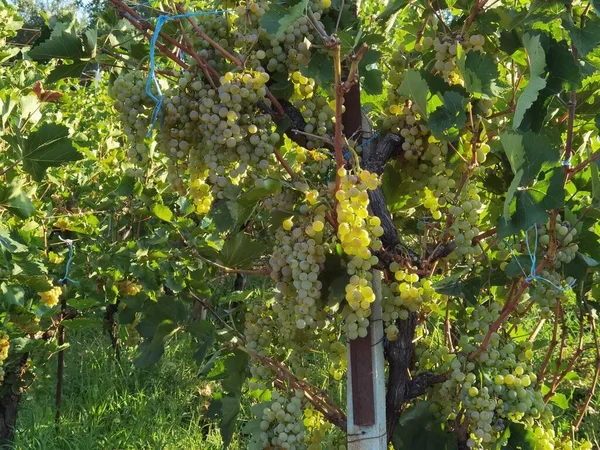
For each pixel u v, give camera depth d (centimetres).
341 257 199
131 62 239
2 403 438
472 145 203
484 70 200
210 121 200
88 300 395
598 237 213
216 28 222
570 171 204
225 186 208
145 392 545
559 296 211
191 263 350
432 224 227
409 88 196
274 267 205
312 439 228
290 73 214
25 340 394
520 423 214
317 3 206
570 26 198
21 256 293
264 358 234
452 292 209
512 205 186
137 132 219
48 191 495
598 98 233
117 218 440
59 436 468
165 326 266
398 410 220
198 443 467
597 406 468
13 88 495
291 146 285
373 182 184
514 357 218
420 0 215
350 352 204
